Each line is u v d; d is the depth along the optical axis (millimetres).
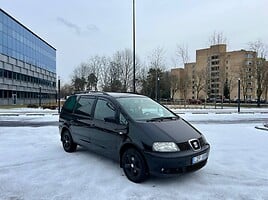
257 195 4871
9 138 10094
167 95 69312
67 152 7785
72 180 5484
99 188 5078
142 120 5793
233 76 72438
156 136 5250
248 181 5590
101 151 6410
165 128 5566
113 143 5969
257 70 48062
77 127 7285
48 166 6410
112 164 6570
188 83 60625
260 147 8867
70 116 7707
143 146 5211
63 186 5164
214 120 18875
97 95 7020
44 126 14062
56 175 5773
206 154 5656
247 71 60438
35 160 6938
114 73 47688
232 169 6398
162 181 5480
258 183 5484
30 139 9898
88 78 59406
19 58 53906
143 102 6684
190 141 5395
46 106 35156
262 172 6207
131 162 5488
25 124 15219
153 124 5625
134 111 6070
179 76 66875
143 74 53406
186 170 5207
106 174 5852
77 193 4840
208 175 5926
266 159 7324
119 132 5797
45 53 72625
